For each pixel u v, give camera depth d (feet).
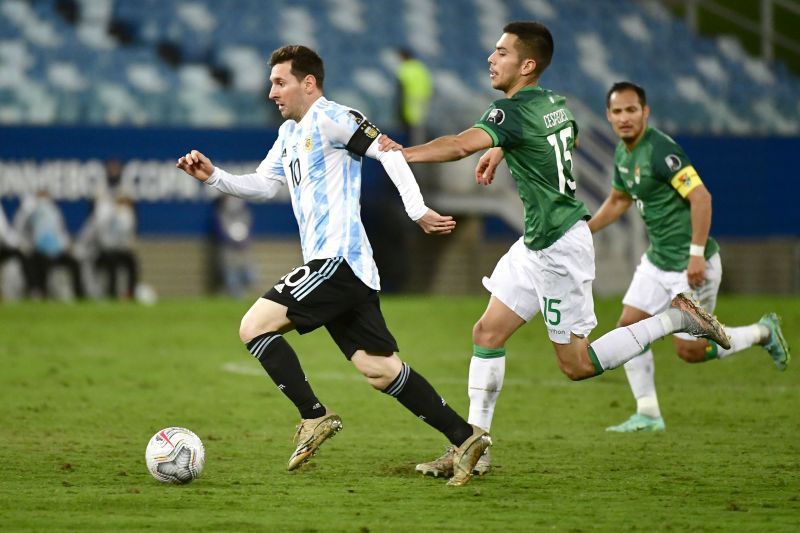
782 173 290.56
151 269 255.29
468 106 280.31
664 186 97.96
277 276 265.34
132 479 73.31
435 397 72.49
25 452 84.07
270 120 283.18
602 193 277.03
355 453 85.15
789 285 291.79
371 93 290.56
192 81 290.35
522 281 79.15
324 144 71.67
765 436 94.79
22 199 245.24
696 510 64.23
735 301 236.43
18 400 113.70
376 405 113.19
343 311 72.38
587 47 341.62
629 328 81.10
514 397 120.26
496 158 82.07
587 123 286.25
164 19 305.94
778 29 392.27
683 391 124.26
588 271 78.23
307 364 147.54
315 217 72.18
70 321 198.29
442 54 323.78
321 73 73.46
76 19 300.61
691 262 96.07
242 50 302.45
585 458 83.51
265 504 65.51
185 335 180.04
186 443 71.67
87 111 272.51
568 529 59.11
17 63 279.90
